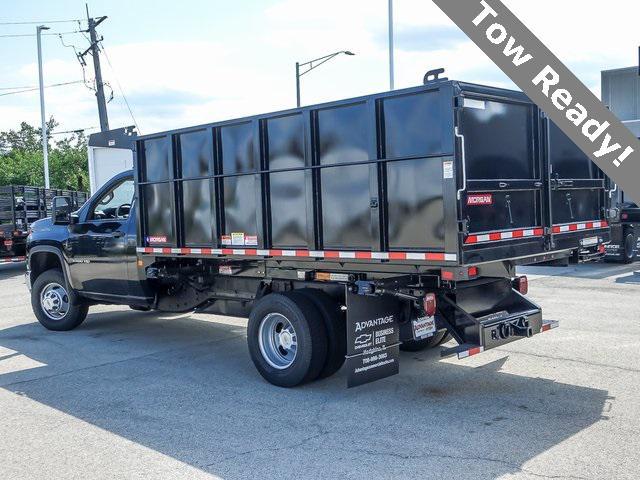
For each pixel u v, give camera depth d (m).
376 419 5.60
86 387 6.85
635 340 8.18
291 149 6.40
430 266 5.51
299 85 23.91
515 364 7.21
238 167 6.90
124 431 5.50
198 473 4.61
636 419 5.41
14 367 7.78
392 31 21.55
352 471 4.56
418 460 4.70
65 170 50.53
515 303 6.55
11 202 18.25
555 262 6.98
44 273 9.90
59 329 9.84
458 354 5.66
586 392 6.17
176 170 7.57
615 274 14.65
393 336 6.45
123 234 8.70
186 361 7.86
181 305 8.54
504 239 5.75
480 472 4.46
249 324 6.88
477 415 5.61
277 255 6.55
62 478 4.61
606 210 7.27
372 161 5.71
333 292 6.57
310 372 6.43
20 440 5.37
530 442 4.97
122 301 8.99
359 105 5.81
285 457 4.84
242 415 5.82
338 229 6.07
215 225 7.14
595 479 4.30
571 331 8.73
